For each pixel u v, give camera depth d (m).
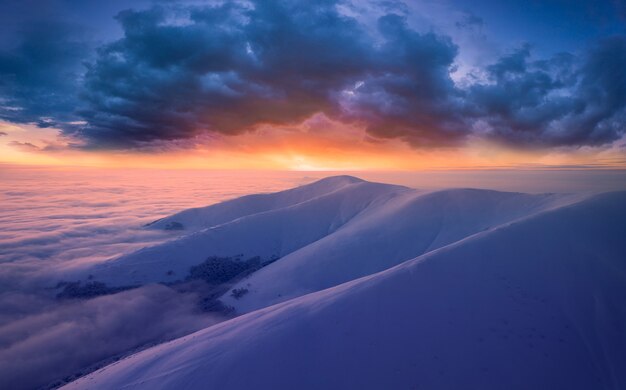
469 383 7.09
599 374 7.35
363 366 7.62
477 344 7.96
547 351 7.79
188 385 8.04
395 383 7.19
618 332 8.30
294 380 7.50
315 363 7.84
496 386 7.01
